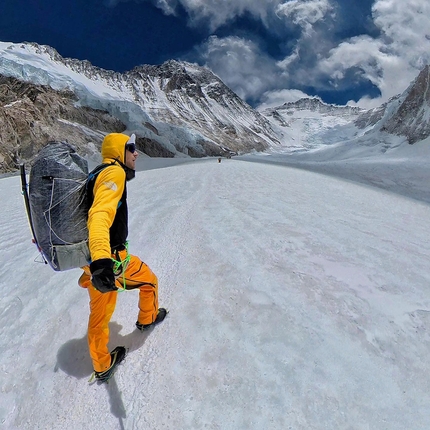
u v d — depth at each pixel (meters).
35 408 2.38
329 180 19.53
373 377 2.41
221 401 2.24
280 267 4.14
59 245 2.09
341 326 2.95
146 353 2.73
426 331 2.91
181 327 2.99
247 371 2.46
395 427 2.04
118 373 2.57
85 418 2.27
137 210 8.07
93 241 1.90
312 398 2.23
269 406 2.18
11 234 7.03
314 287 3.62
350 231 6.00
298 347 2.69
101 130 79.31
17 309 3.63
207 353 2.66
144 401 2.29
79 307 3.49
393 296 3.51
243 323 2.99
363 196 12.59
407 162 69.94
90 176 2.18
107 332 2.46
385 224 7.08
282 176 17.34
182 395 2.31
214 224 6.17
